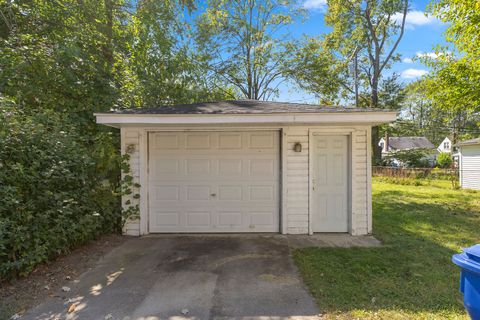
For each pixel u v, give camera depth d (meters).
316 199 5.94
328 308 3.01
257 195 5.99
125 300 3.24
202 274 3.94
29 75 6.74
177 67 9.34
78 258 4.55
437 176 18.62
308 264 4.21
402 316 2.85
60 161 4.26
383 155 30.64
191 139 6.00
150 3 8.55
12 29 6.71
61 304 3.15
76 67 7.02
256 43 16.00
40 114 4.67
